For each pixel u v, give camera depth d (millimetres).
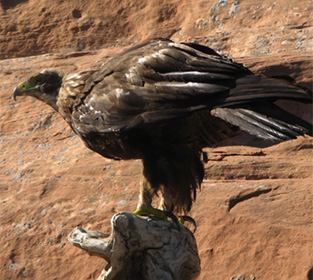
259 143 16375
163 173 9086
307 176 14961
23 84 10008
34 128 19062
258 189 14664
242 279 13469
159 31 22609
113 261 9180
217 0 22422
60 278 14656
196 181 9469
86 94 9273
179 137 8945
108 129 8883
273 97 7898
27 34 24234
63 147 18047
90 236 9344
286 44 19234
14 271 14977
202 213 14516
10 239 15453
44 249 15141
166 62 8727
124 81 8945
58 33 24000
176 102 8438
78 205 15711
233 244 13930
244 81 8156
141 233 9094
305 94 7840
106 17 23844
